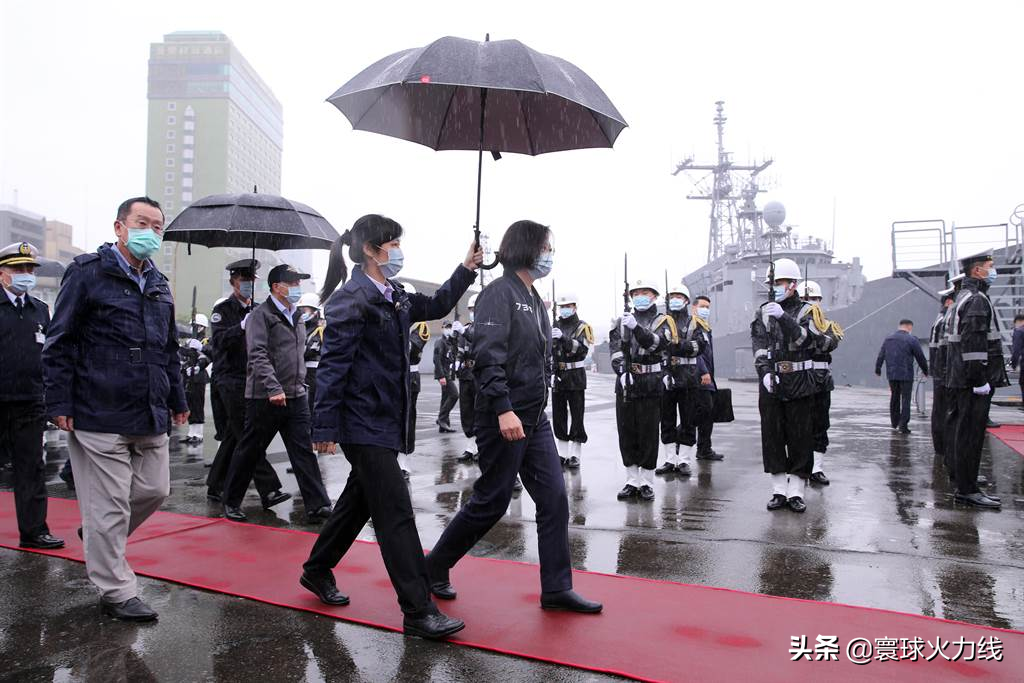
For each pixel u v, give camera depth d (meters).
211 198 6.64
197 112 147.75
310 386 9.23
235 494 6.02
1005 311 16.58
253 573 4.49
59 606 3.96
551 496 3.90
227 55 148.00
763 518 6.04
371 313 3.62
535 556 4.91
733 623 3.66
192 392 11.35
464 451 9.79
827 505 6.51
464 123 4.54
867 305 23.44
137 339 3.97
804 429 6.25
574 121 4.39
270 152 178.00
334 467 9.09
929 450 9.73
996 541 5.26
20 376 4.99
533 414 3.88
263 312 5.91
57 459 9.54
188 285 103.50
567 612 3.81
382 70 3.99
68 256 118.31
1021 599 4.06
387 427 3.65
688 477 8.04
